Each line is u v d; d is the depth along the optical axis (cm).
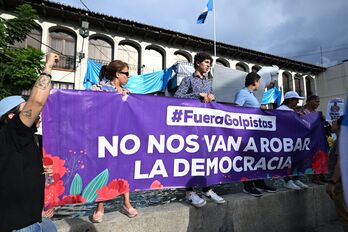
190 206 276
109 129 246
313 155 386
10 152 140
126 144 253
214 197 292
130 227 241
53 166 220
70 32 1577
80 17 1519
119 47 1703
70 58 1561
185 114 287
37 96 148
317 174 404
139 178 256
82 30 1455
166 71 1238
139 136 260
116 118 250
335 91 2623
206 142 296
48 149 219
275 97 1315
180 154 279
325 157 399
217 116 307
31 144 151
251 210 313
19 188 138
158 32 1702
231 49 1992
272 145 347
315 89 2739
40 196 150
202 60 327
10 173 138
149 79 1230
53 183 219
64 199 222
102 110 244
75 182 228
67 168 226
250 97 358
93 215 234
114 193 242
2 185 136
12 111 157
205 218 280
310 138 386
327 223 384
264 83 820
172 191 390
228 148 311
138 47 1755
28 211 141
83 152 233
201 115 296
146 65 1758
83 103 237
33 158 149
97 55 1645
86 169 233
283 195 345
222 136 308
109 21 1570
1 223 133
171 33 1747
